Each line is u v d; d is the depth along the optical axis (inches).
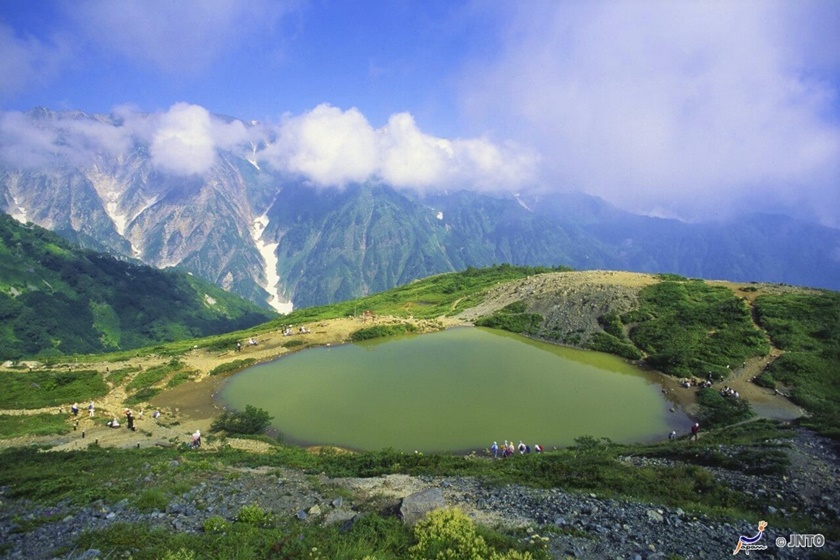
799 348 3041.3
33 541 792.9
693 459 1405.0
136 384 2928.2
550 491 1096.2
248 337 4136.3
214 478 1179.9
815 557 754.2
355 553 698.2
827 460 1291.8
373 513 886.4
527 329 4239.7
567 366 3302.2
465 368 3255.4
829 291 3914.9
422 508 877.8
